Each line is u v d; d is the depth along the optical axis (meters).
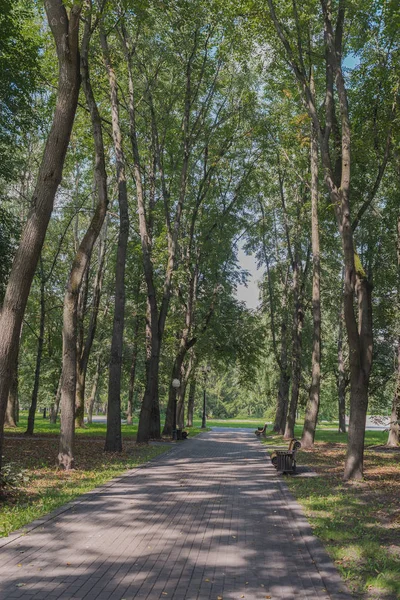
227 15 18.45
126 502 10.99
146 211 31.12
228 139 31.14
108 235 42.94
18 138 30.44
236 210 34.16
